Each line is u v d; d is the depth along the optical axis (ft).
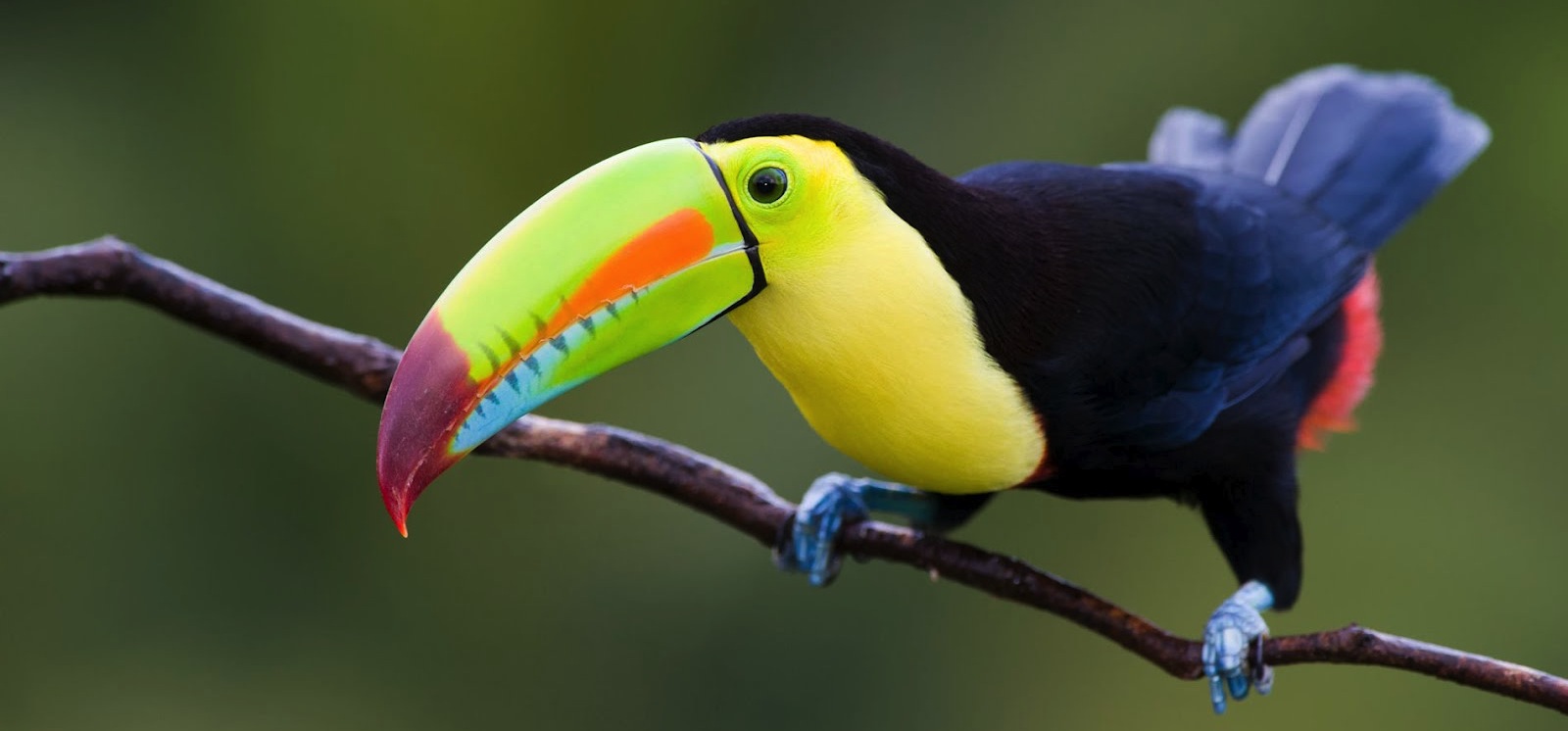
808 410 21.03
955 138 40.60
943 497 24.31
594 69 42.88
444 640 38.63
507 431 22.97
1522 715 36.76
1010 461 21.29
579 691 38.19
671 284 19.11
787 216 19.34
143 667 38.24
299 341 22.20
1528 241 39.29
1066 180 22.70
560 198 19.04
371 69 42.68
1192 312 22.45
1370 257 26.17
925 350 20.06
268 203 41.83
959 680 38.17
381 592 38.86
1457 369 38.88
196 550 38.93
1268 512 23.62
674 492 23.56
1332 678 37.40
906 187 19.97
